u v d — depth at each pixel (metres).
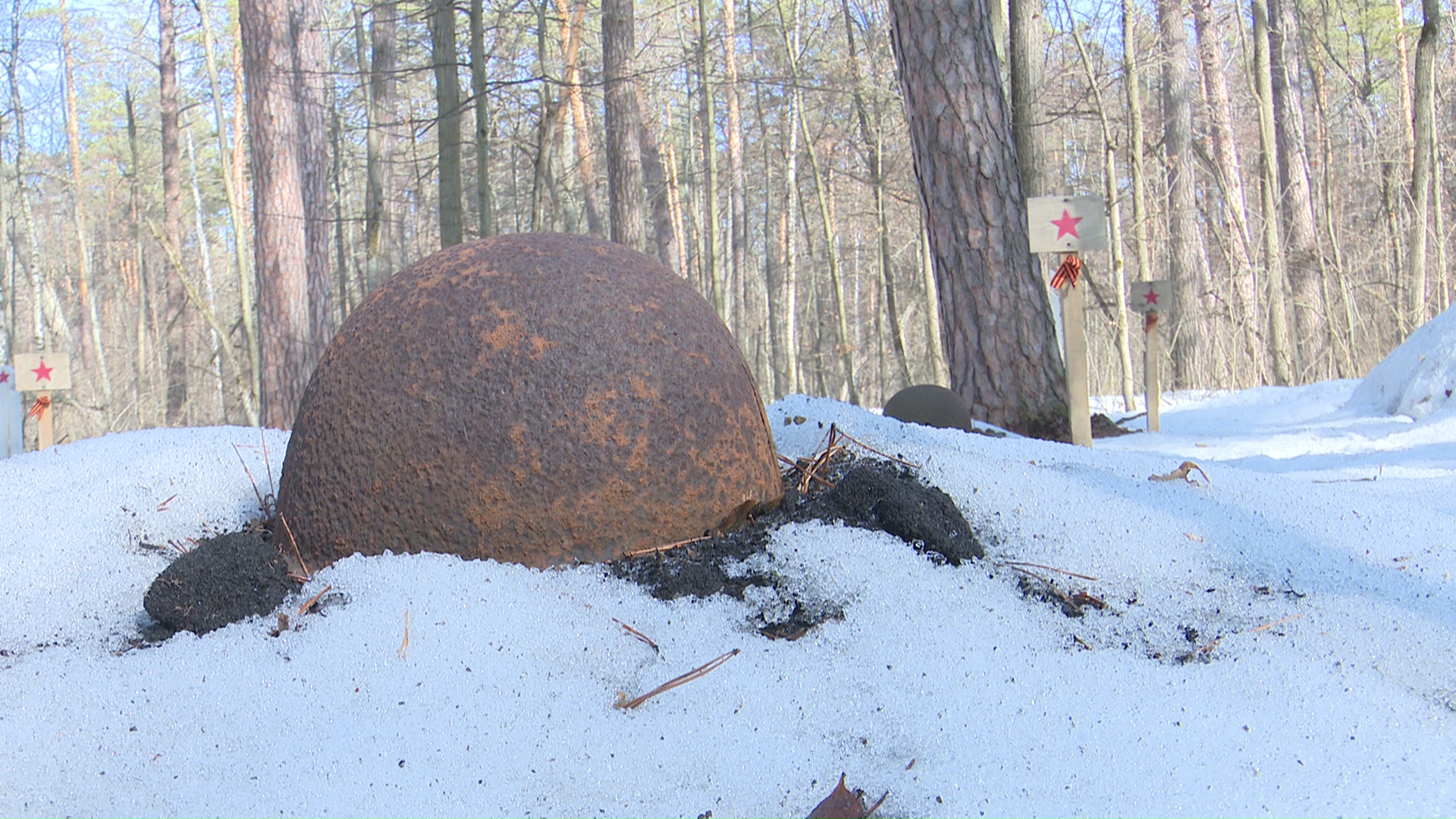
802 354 31.62
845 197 25.45
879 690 2.56
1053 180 14.60
